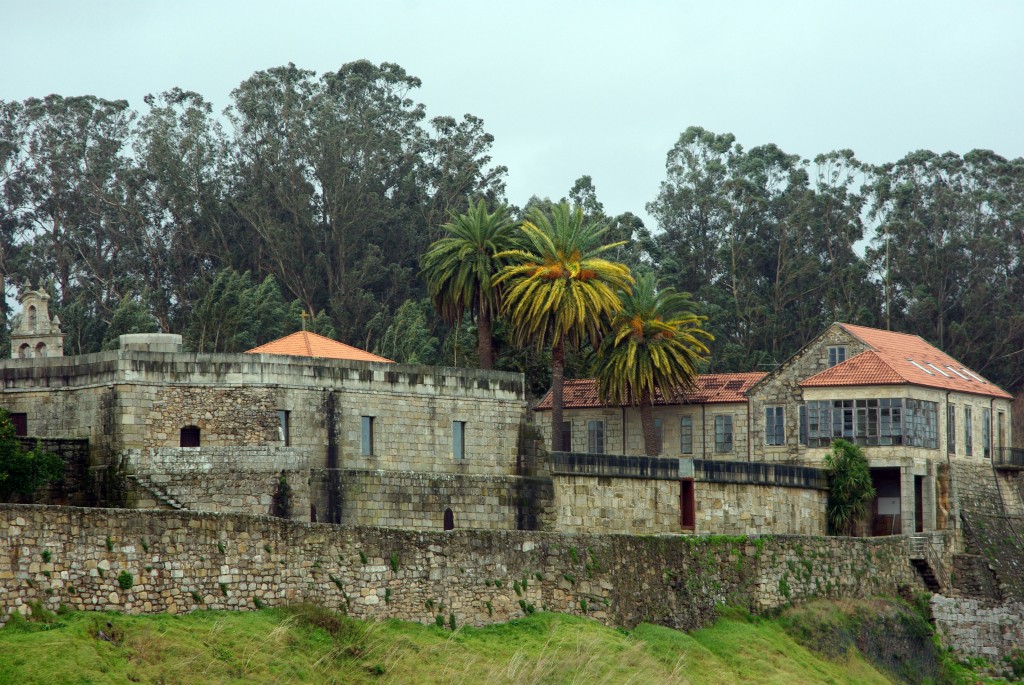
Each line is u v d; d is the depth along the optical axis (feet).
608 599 396.37
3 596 278.46
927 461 547.90
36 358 414.00
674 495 501.56
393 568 345.31
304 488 414.41
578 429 614.75
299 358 421.18
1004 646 524.93
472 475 453.17
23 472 376.07
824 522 546.67
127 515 299.79
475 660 338.34
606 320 572.92
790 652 428.56
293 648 309.01
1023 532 580.71
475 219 578.25
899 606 493.77
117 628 288.51
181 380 405.39
